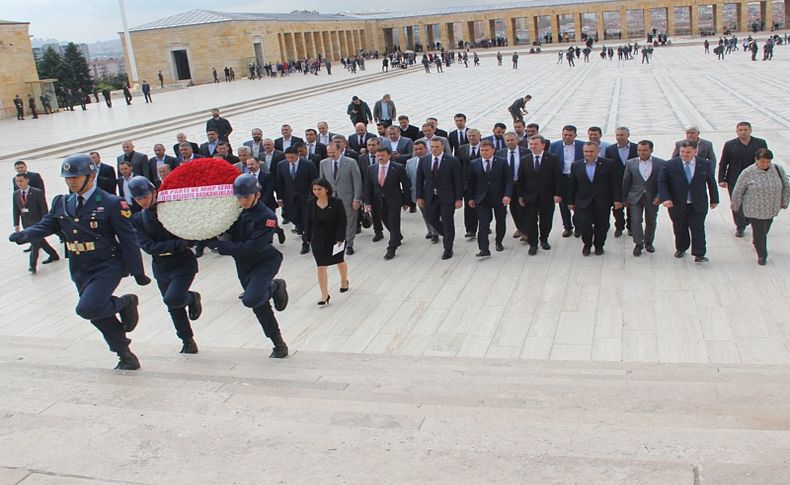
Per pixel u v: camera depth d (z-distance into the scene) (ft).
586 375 22.81
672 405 17.75
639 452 12.88
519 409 17.15
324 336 31.12
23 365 24.13
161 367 24.29
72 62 308.60
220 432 15.19
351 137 53.88
